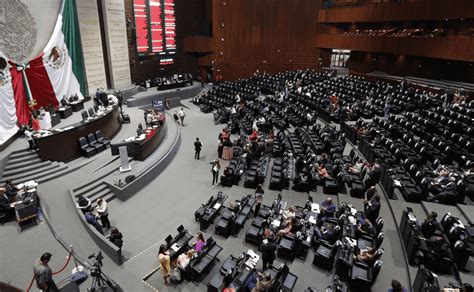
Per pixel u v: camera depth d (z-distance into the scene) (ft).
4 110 55.31
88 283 32.24
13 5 60.95
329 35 129.80
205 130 86.89
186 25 127.95
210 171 62.64
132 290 32.91
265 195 50.65
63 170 53.01
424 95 84.89
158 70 122.42
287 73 128.67
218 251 37.04
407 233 34.53
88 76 86.84
